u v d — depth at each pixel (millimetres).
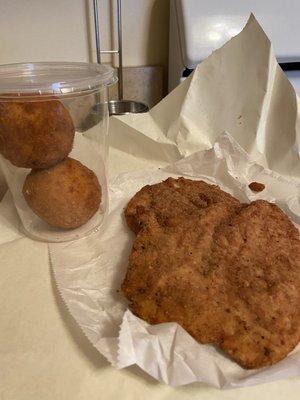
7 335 247
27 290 281
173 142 461
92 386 219
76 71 326
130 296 263
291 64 514
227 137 410
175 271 262
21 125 278
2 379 221
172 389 218
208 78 446
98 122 346
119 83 618
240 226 299
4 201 385
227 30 484
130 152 484
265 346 228
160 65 638
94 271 295
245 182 401
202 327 237
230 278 259
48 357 234
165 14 594
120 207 372
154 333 232
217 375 216
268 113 437
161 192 359
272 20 480
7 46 568
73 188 312
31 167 308
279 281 256
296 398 214
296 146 420
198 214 314
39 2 545
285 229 308
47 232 336
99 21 582
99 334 243
